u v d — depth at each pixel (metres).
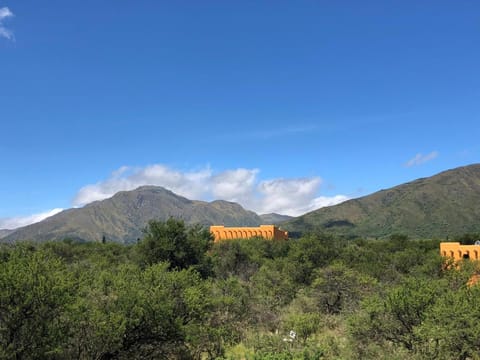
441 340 17.16
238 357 19.41
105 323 17.19
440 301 18.66
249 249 66.19
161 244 44.78
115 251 70.12
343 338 23.39
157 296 19.80
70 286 16.67
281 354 14.85
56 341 15.34
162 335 19.44
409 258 57.38
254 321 28.61
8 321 14.93
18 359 14.87
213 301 25.00
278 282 43.19
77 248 69.50
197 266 45.81
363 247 80.19
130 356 18.81
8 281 14.84
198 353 21.42
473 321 16.36
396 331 19.98
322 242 65.19
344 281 38.16
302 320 27.02
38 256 17.95
